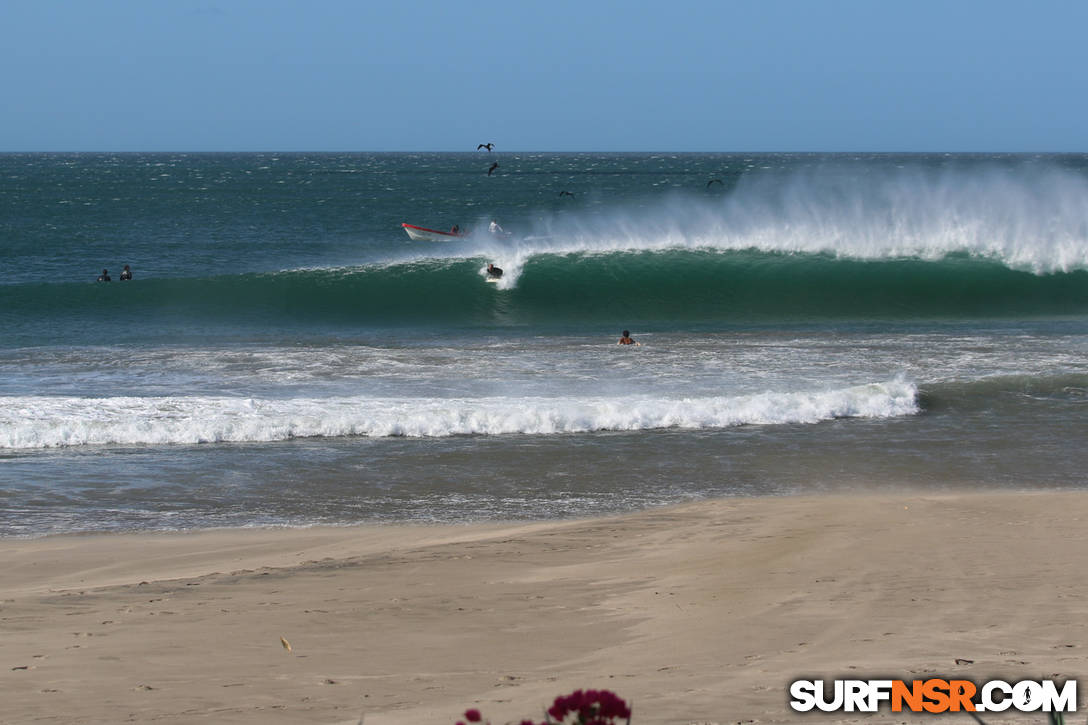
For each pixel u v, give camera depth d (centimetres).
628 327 9781
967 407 6362
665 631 2681
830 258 11825
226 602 3070
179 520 4388
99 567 3709
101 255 17050
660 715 1966
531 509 4562
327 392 6538
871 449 5516
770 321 10169
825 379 6956
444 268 11488
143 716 2036
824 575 3197
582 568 3438
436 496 4744
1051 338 8662
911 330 9369
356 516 4453
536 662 2438
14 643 2641
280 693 2200
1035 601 2817
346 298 10850
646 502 4672
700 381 6881
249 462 5247
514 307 10775
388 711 2047
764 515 4178
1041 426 5947
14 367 7275
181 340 8762
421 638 2669
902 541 3634
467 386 6706
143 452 5406
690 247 12219
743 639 2567
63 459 5266
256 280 11194
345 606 3008
